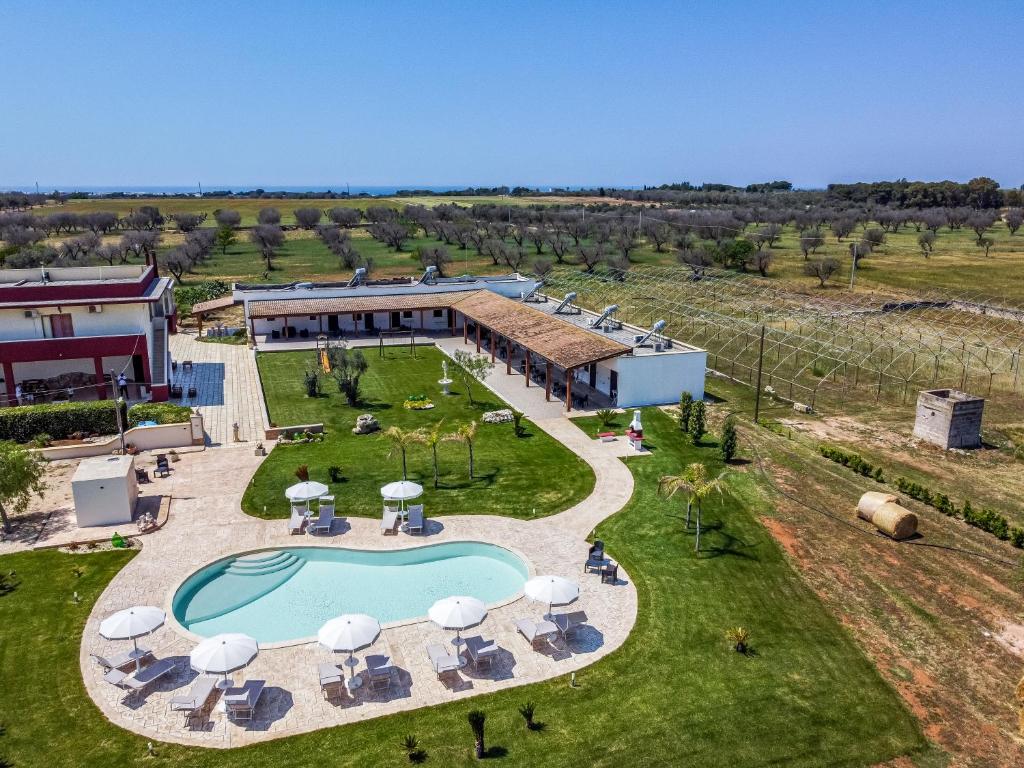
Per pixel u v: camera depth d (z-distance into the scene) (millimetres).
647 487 33031
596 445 38656
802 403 46438
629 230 125938
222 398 47469
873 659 21188
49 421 37750
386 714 18859
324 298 68875
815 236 119812
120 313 45125
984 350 54156
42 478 33531
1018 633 22438
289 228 163375
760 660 21094
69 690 19469
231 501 31438
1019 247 121375
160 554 26781
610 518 30016
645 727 18359
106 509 28969
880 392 48469
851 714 18906
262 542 27859
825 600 24203
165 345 48750
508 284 74938
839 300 74438
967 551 27422
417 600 24781
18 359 42656
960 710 19125
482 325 58594
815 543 27969
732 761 17281
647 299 71312
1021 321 64812
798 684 20062
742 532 28781
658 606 23781
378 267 109625
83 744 17594
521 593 24750
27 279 53094
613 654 21375
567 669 20734
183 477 34000
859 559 26797
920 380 50469
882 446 39031
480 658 20531
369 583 25828
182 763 17062
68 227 147750
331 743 17781
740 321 61375
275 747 17625
